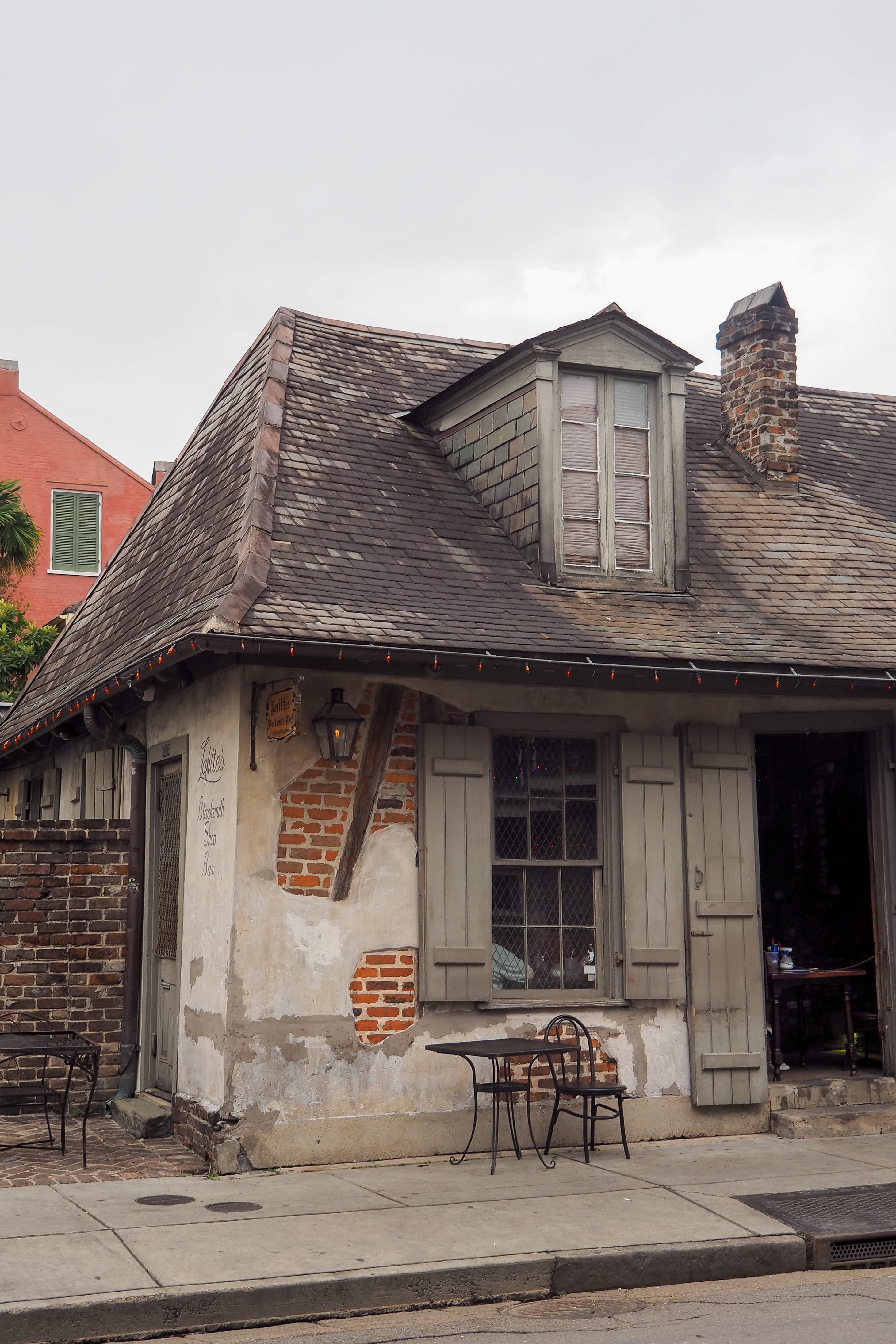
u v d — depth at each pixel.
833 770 12.23
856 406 14.29
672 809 9.20
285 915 8.15
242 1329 5.66
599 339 10.00
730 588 10.09
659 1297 6.14
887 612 10.12
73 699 10.10
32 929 9.48
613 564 9.85
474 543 9.66
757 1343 5.29
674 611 9.57
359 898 8.35
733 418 12.36
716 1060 9.02
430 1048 7.85
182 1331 5.57
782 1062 9.73
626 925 8.94
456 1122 8.43
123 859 9.76
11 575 19.66
